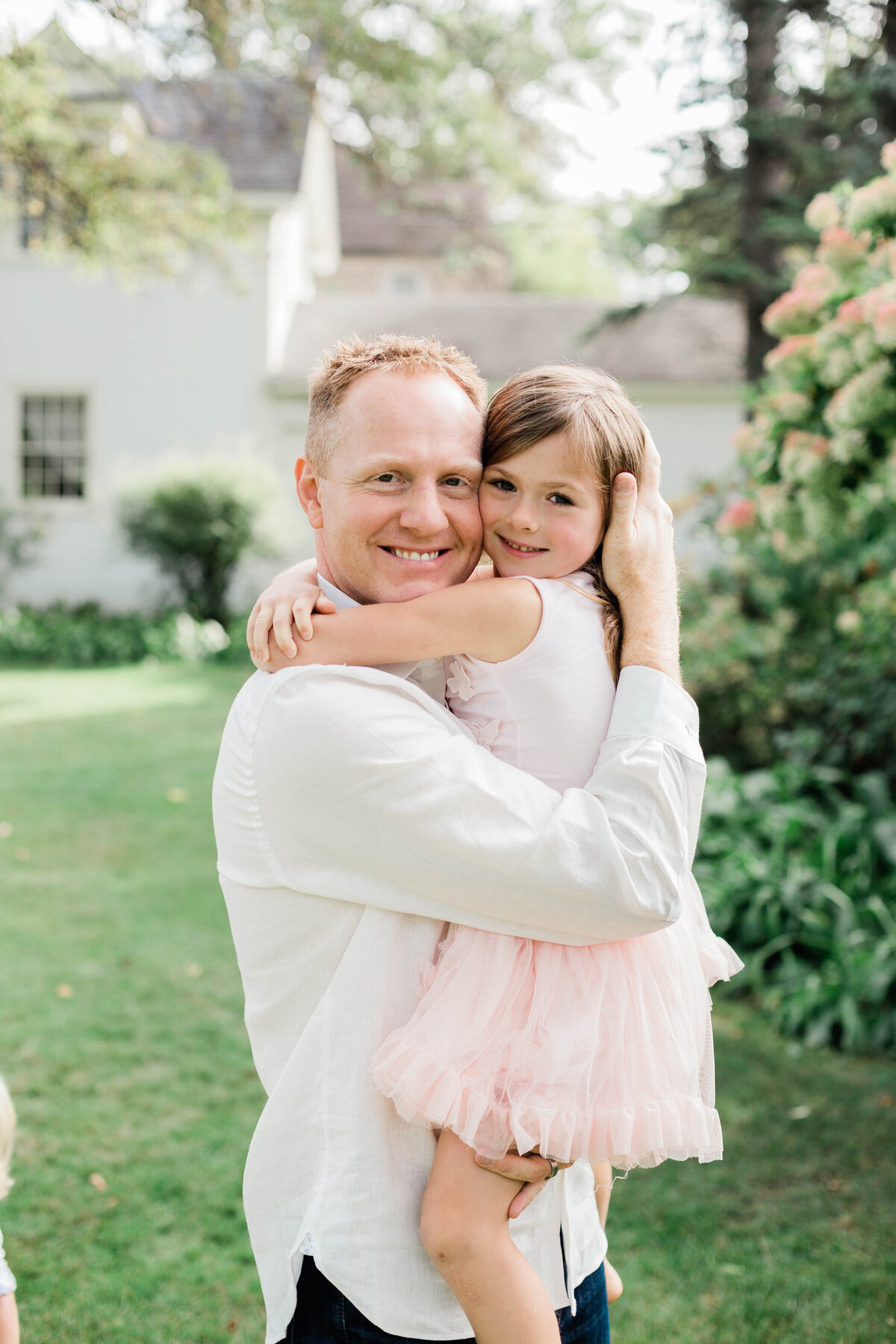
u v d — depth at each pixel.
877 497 4.40
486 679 1.36
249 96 16.30
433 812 1.21
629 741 1.30
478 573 1.64
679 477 17.30
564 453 1.40
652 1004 1.31
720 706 7.37
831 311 4.20
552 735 1.34
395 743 1.23
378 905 1.26
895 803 6.21
